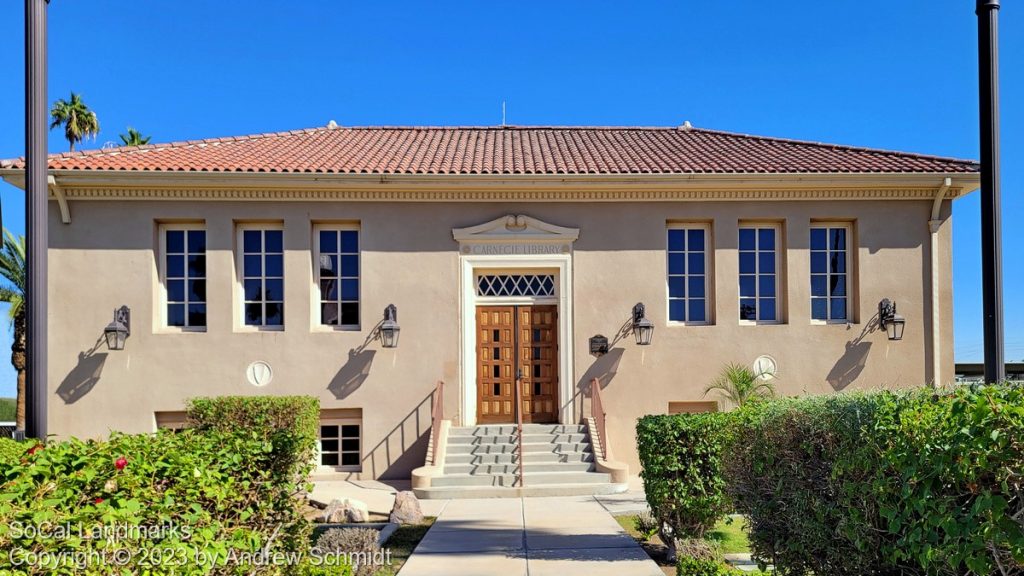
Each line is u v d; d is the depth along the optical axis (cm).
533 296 1532
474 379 1498
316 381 1443
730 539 877
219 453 497
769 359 1477
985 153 664
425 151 1667
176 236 1475
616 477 1267
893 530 382
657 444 813
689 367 1477
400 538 922
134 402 1409
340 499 1091
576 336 1481
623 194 1485
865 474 433
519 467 1272
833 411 477
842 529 445
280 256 1483
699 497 793
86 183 1395
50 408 1398
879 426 413
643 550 840
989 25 665
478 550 845
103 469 386
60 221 1425
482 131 1939
